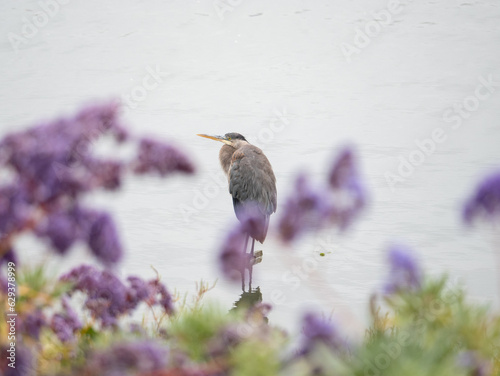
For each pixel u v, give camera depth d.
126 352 5.12
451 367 5.40
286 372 5.24
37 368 6.57
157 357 5.16
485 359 6.02
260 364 4.98
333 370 5.36
